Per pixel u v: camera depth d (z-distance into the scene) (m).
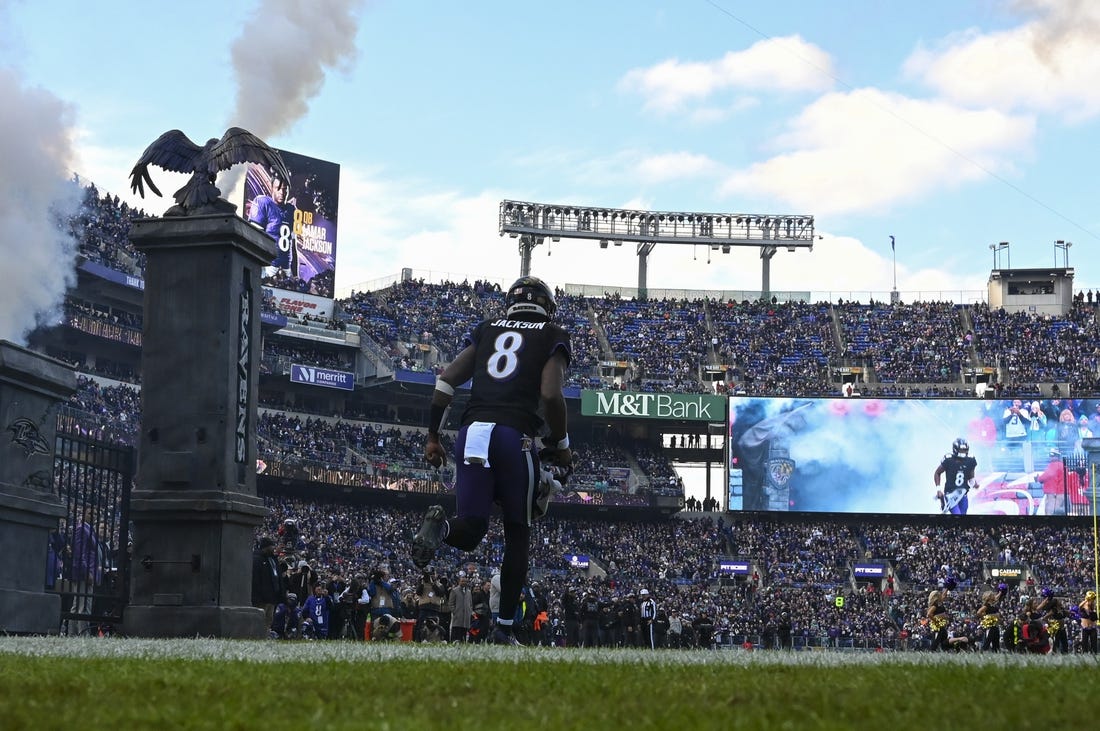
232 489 14.75
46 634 15.02
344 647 10.01
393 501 70.62
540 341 9.90
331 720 4.04
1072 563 67.81
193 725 3.92
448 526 9.44
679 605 57.59
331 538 61.16
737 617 58.91
